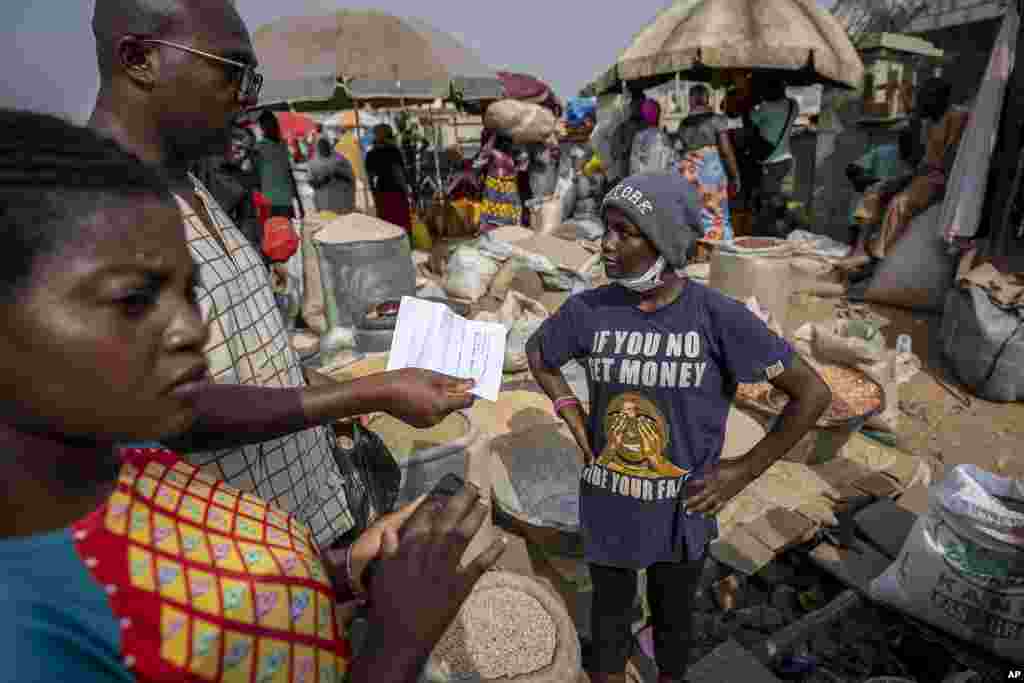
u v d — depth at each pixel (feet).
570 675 5.91
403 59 21.42
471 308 14.79
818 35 23.93
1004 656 6.85
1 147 1.36
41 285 1.35
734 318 5.11
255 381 4.26
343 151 36.73
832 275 20.92
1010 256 16.02
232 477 4.14
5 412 1.50
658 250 4.94
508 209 25.45
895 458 11.35
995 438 12.05
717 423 5.48
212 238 4.06
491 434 10.25
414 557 2.15
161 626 1.71
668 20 25.52
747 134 24.17
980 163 15.76
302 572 2.28
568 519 8.64
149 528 1.87
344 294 14.60
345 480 6.35
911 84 29.09
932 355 15.52
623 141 25.59
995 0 26.94
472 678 5.81
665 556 5.68
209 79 3.50
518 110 25.17
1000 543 6.73
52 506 1.62
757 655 7.52
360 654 2.03
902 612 7.76
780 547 9.11
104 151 1.54
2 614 1.38
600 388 5.65
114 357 1.46
